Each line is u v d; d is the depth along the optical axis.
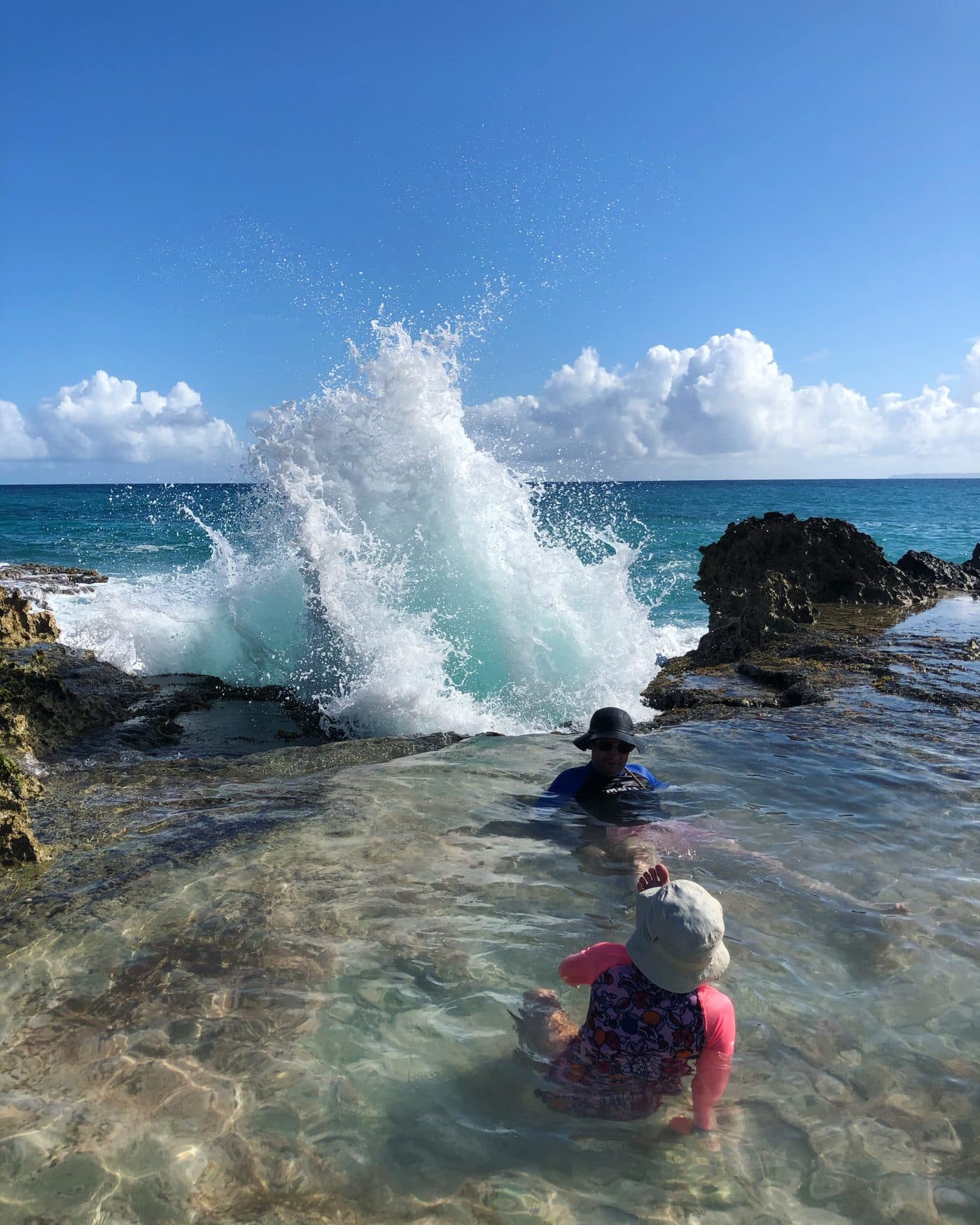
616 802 5.11
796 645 9.59
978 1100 2.59
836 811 4.93
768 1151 2.40
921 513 50.56
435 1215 2.18
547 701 8.42
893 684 7.88
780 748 6.17
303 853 4.41
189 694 8.87
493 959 3.37
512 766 5.99
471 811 5.02
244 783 5.77
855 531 13.02
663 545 29.59
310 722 8.28
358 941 3.51
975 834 4.57
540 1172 2.32
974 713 6.99
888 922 3.65
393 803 5.18
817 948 3.45
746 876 4.09
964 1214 2.18
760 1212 2.19
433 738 6.94
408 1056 2.79
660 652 11.62
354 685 8.23
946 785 5.34
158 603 10.87
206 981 3.24
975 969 3.30
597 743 5.11
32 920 3.73
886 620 10.98
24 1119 2.52
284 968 3.32
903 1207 2.20
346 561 9.05
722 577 13.22
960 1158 2.37
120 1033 2.93
